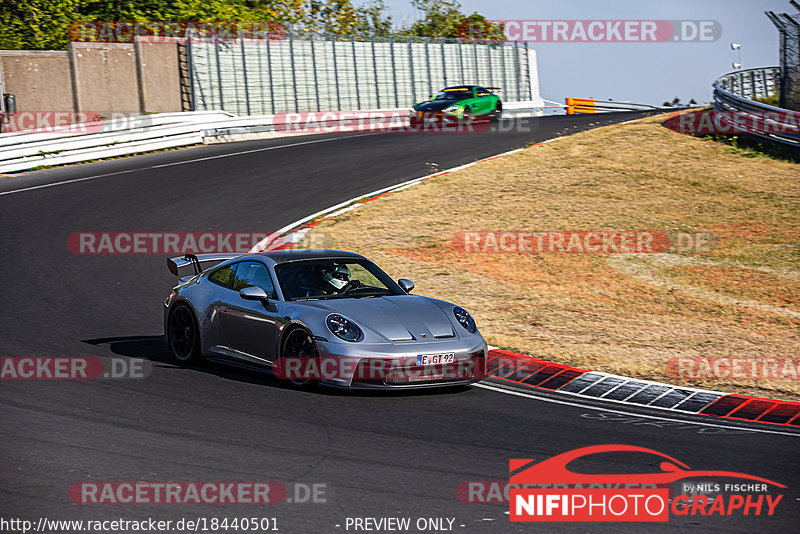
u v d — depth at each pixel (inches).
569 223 2493.8
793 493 799.7
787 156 3356.3
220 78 4749.0
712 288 1929.1
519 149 3622.0
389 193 2837.1
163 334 1488.7
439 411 1069.8
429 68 5812.0
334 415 1029.8
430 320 1173.7
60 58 4087.1
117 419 988.6
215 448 890.7
